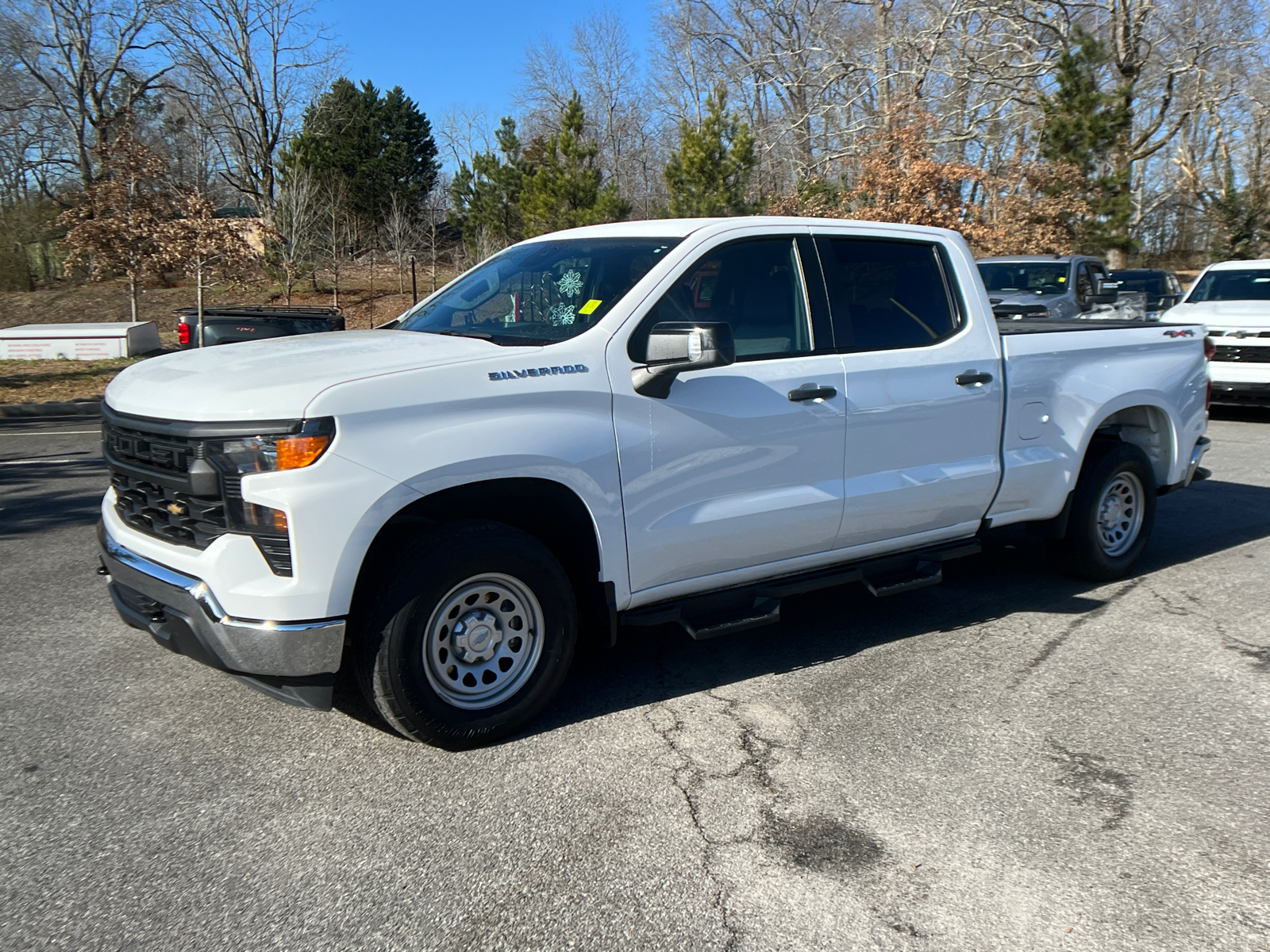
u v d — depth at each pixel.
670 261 4.13
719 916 2.79
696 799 3.43
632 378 3.90
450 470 3.47
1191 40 31.86
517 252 4.93
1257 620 5.29
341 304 30.34
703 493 4.12
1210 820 3.31
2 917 2.77
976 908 2.84
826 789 3.50
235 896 2.88
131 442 3.65
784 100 39.09
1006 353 5.09
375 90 39.72
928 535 4.96
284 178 31.42
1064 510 5.59
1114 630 5.14
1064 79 23.66
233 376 3.51
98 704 4.19
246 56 39.66
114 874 2.98
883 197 21.83
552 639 3.88
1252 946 2.68
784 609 5.52
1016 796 3.46
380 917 2.79
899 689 4.38
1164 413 5.94
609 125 51.22
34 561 6.45
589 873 2.99
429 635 3.57
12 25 37.44
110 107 39.72
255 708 4.16
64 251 30.98
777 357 4.34
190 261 21.22
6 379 17.83
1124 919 2.79
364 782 3.54
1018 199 22.25
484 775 3.60
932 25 30.61
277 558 3.29
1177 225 48.47
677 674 4.55
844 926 2.75
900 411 4.64
